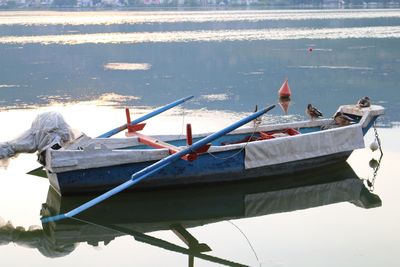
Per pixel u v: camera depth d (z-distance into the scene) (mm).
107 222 11117
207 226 10812
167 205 11781
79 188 11234
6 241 10062
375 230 10281
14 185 12453
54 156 10828
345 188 12438
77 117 18719
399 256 9164
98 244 10062
